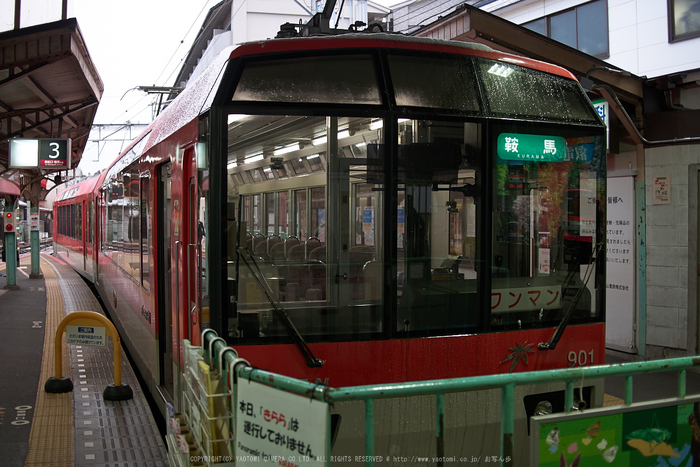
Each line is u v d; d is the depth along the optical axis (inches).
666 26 377.7
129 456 167.3
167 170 202.1
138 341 264.5
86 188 644.1
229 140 128.5
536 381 93.1
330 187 134.0
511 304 145.5
